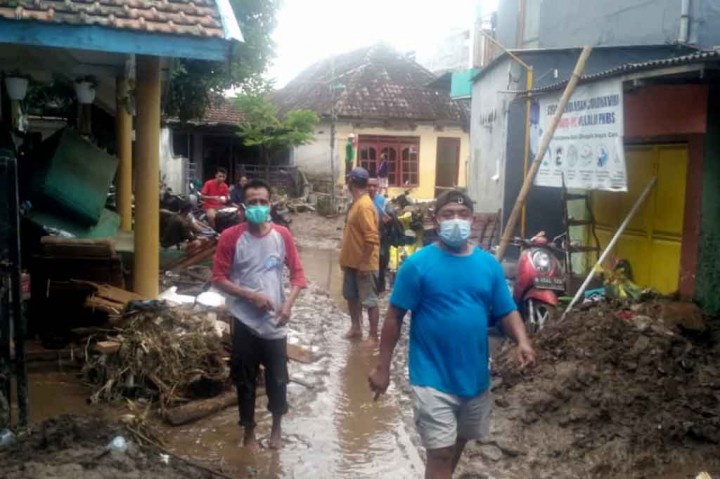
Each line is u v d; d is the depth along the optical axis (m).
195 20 7.07
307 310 10.13
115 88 12.75
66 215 9.31
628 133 8.55
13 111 10.58
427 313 3.99
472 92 17.02
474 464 5.06
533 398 5.75
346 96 29.61
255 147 31.08
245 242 5.11
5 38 6.55
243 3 18.03
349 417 6.07
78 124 13.81
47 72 10.81
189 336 6.23
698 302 7.33
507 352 6.89
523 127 12.76
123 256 9.20
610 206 9.30
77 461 4.36
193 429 5.62
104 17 6.79
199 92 18.58
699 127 7.33
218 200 16.23
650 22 12.45
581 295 7.82
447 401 3.93
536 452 5.20
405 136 29.91
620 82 7.46
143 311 6.36
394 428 5.85
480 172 15.85
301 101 32.16
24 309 7.53
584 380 5.85
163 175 27.23
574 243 9.34
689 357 6.24
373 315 8.48
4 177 4.62
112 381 5.95
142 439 4.98
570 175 8.70
